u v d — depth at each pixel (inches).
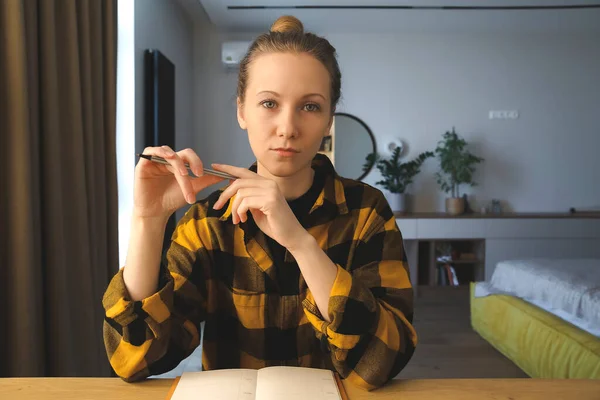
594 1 152.7
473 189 188.7
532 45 187.8
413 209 187.9
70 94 74.5
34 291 62.1
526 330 100.7
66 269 73.6
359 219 31.6
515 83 188.1
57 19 73.6
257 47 27.5
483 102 187.6
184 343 29.9
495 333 116.8
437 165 187.6
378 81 186.2
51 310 68.1
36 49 66.3
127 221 113.0
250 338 31.2
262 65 26.4
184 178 25.5
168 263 31.2
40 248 67.1
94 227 80.9
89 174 80.2
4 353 61.6
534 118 188.5
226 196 25.5
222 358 32.5
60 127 74.0
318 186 31.5
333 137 185.9
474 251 181.9
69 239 74.6
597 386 28.1
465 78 187.3
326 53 27.1
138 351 27.6
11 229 60.7
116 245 89.8
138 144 115.6
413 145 186.9
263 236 30.9
